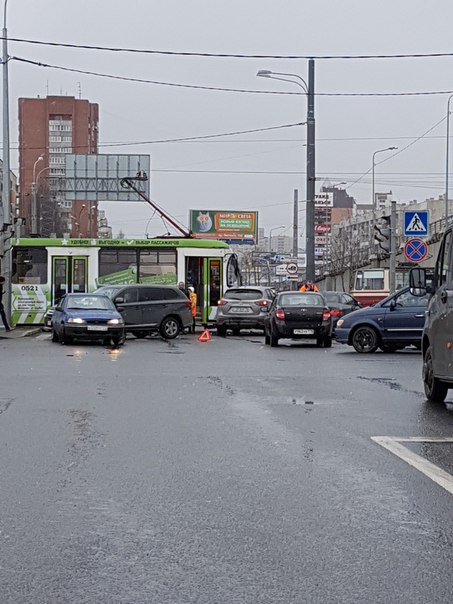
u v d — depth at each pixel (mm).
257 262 89938
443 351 11328
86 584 4781
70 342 24312
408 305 21469
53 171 121562
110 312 24125
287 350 22406
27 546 5449
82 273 33375
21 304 33156
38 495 6730
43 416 10656
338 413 11016
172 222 39094
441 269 11812
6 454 8312
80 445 8758
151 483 7133
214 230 79250
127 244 33469
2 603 4496
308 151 34094
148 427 9859
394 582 4812
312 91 33812
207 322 33562
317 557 5234
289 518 6094
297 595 4617
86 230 111438
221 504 6469
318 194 118938
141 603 4508
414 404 11914
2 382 14352
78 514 6195
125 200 57312
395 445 8828
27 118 121938
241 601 4531
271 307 24953
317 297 24438
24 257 33312
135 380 14711
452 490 6906
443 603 4516
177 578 4875
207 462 7965
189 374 15758
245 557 5234
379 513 6230
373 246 65250
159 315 27297
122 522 5992
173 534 5707
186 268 33562
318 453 8406
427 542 5539
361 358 19750
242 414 10875
